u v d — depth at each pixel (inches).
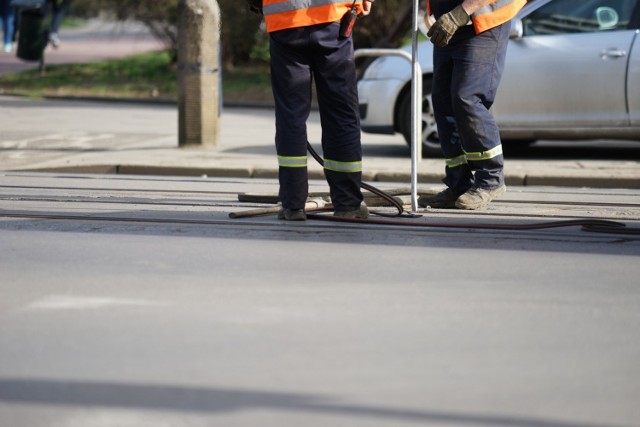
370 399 348.2
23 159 1139.3
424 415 333.7
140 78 2689.5
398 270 549.3
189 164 1087.0
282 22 666.2
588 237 657.0
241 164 1089.4
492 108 1141.7
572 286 519.8
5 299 478.9
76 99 2273.6
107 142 1346.0
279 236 645.9
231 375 371.9
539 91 1130.0
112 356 393.1
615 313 466.6
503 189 776.9
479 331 433.1
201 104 1267.2
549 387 363.9
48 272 537.0
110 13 2787.9
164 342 411.8
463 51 741.3
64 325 435.5
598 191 955.3
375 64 1237.1
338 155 695.1
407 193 800.9
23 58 2691.9
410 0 2288.4
